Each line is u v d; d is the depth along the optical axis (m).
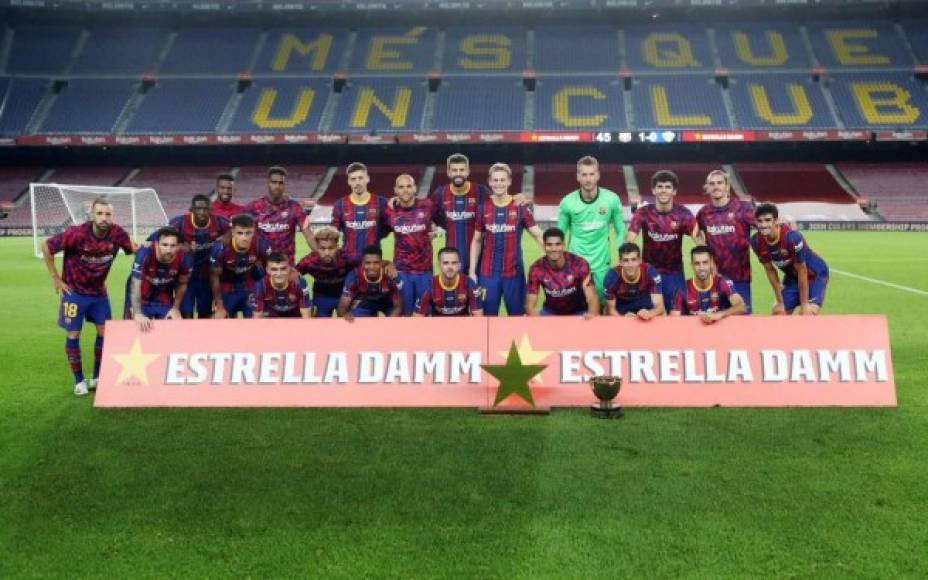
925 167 40.00
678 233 7.63
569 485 4.29
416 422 5.61
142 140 38.34
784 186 38.75
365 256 7.06
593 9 43.50
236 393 6.11
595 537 3.64
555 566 3.36
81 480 4.47
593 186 7.64
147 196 34.62
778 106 39.34
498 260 7.74
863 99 39.22
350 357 6.14
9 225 34.81
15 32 44.25
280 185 8.11
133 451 4.98
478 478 4.42
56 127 39.22
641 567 3.35
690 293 7.21
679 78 42.00
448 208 7.75
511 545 3.56
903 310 11.17
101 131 39.19
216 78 42.69
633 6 42.84
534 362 6.07
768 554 3.47
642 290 7.13
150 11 43.94
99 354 7.02
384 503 4.07
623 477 4.42
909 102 38.75
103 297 6.88
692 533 3.68
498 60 43.72
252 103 41.03
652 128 38.84
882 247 24.38
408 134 38.25
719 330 6.07
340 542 3.62
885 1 41.75
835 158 41.47
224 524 3.84
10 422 5.68
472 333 6.15
